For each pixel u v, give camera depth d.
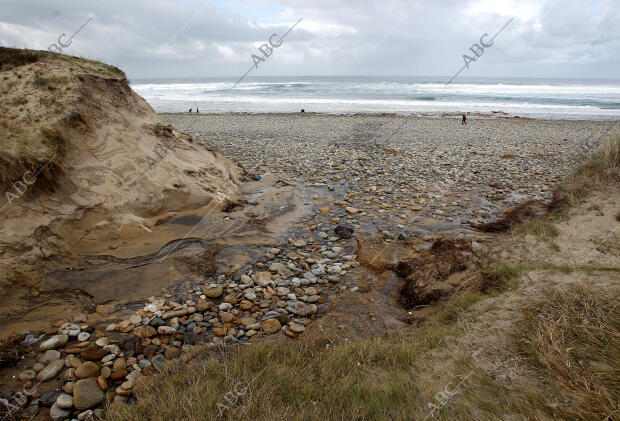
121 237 6.43
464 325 3.81
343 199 9.77
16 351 3.92
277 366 3.50
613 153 8.06
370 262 6.30
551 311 3.58
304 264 6.45
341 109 39.34
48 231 5.53
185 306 5.02
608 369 2.74
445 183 11.10
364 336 4.30
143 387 3.47
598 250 5.02
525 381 2.86
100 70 8.52
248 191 10.13
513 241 5.87
